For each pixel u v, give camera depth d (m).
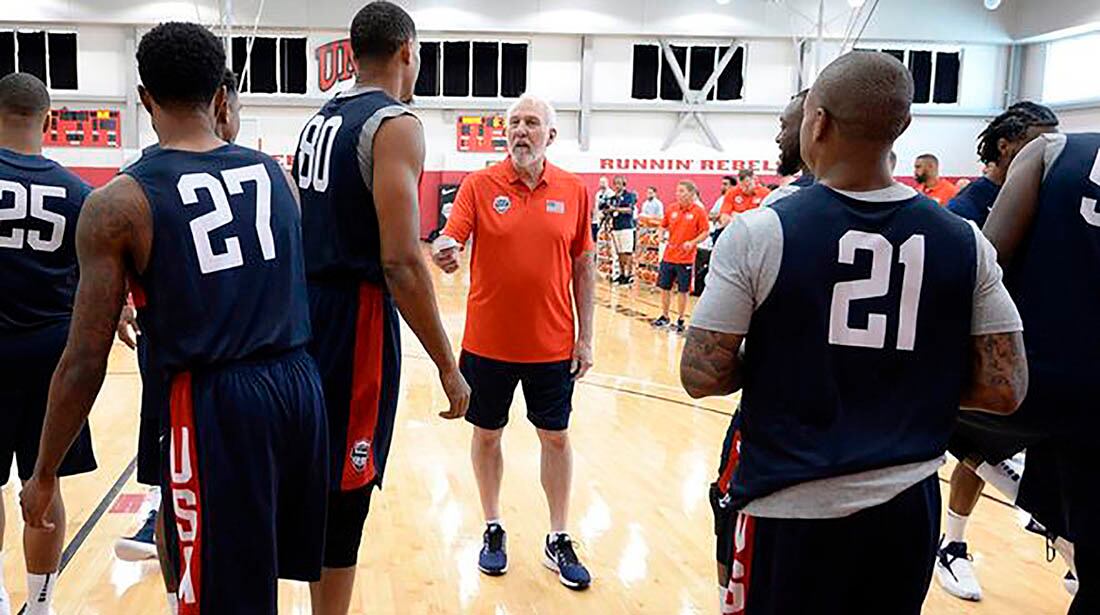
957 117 17.14
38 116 2.50
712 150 17.06
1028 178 1.89
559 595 2.91
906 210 1.42
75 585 2.88
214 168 1.69
